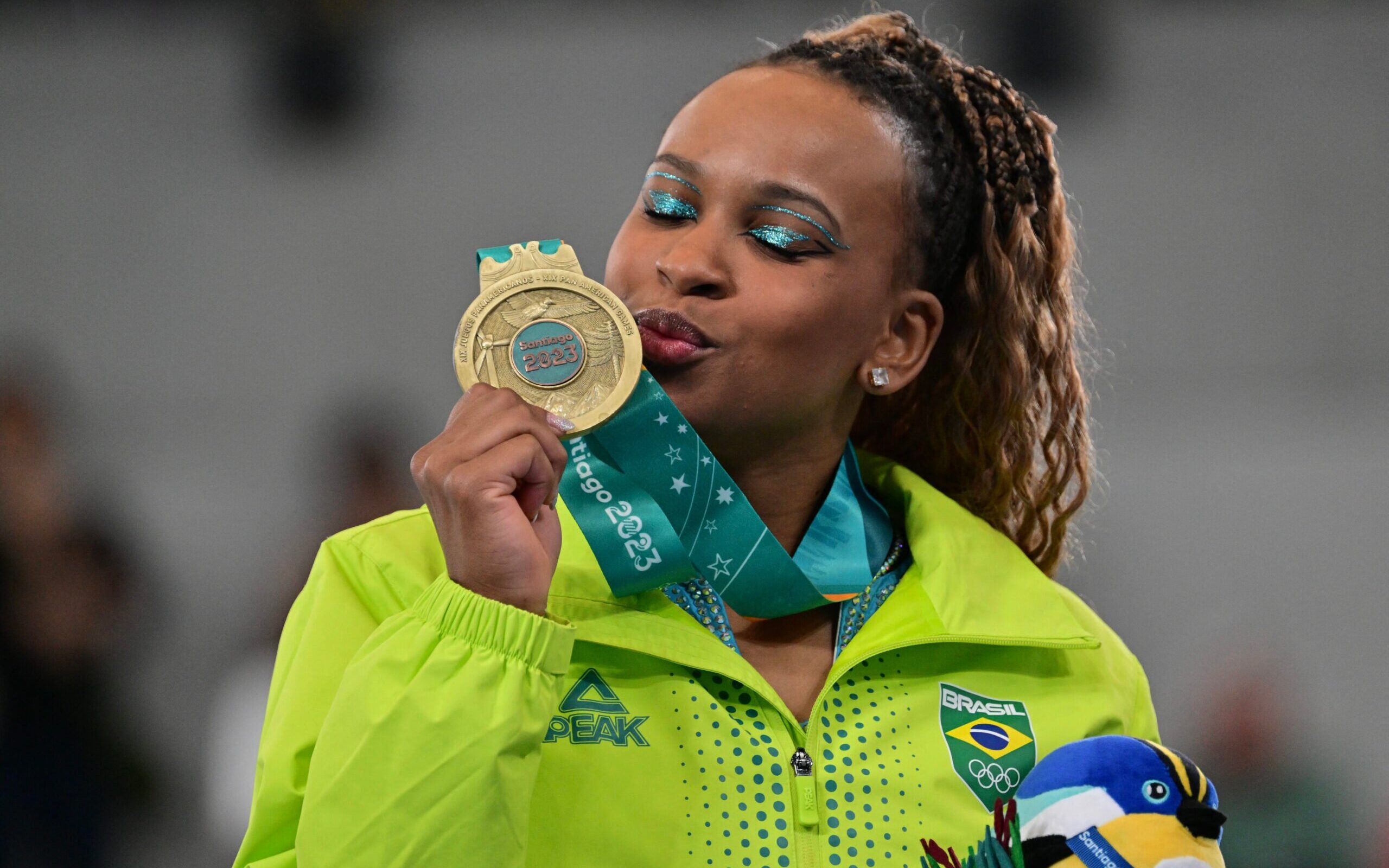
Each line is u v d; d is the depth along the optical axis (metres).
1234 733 16.84
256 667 15.20
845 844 5.41
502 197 21.14
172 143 20.61
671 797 5.32
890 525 6.49
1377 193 21.50
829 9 21.67
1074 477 7.23
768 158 5.71
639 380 5.32
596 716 5.38
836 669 5.68
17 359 19.80
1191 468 20.00
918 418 7.09
